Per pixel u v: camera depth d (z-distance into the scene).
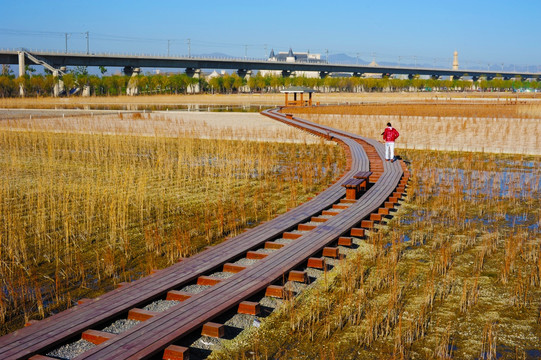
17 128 37.12
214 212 15.94
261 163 23.27
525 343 7.84
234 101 98.81
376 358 7.47
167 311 8.29
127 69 141.88
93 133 33.66
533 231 13.82
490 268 11.02
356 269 10.37
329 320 8.64
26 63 123.25
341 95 127.62
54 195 17.75
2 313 9.07
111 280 10.88
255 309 8.70
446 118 46.34
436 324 8.48
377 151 27.28
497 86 195.25
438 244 12.61
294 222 13.59
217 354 7.60
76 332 7.71
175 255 12.03
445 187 19.19
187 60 146.62
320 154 27.59
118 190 18.38
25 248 12.61
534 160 24.44
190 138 29.73
